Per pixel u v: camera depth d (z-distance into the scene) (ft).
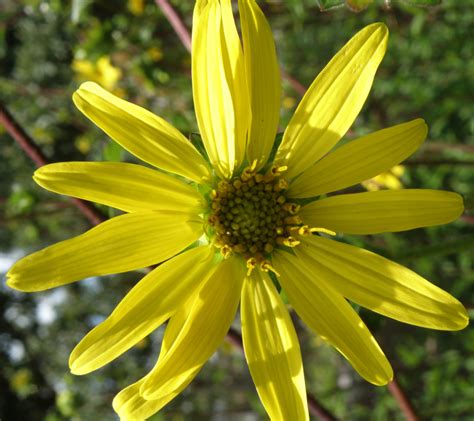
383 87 0.54
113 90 0.54
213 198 0.22
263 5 0.51
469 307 0.35
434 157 0.47
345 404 0.66
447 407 0.50
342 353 0.20
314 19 0.56
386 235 0.41
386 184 0.33
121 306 0.19
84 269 0.18
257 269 0.22
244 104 0.20
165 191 0.20
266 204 0.22
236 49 0.19
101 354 0.18
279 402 0.20
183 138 0.20
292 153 0.22
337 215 0.22
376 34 0.20
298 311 0.22
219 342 0.20
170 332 0.20
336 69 0.21
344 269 0.22
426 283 0.20
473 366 0.52
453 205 0.20
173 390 0.18
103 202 0.19
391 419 0.59
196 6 0.19
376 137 0.21
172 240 0.21
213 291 0.21
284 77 0.44
